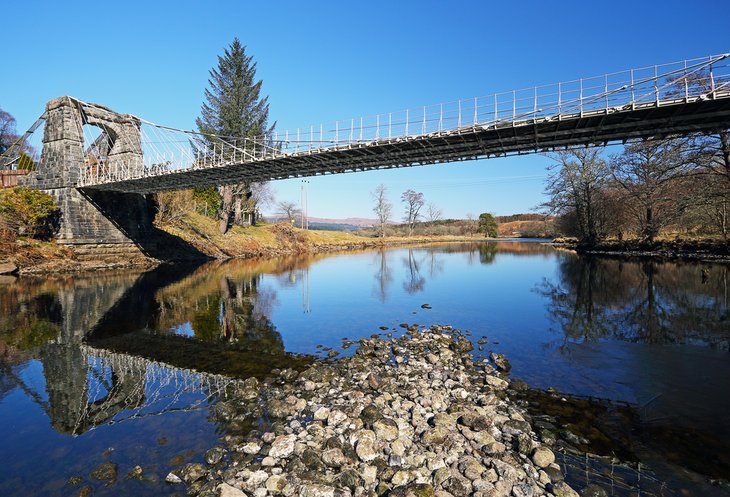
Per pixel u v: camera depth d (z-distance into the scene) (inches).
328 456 254.7
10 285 1037.2
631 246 1753.2
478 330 620.4
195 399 367.6
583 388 383.6
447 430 287.7
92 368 458.6
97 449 280.1
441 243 3833.7
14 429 311.6
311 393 367.6
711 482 238.1
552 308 780.6
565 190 2017.7
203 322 691.4
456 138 811.4
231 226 2432.3
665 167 1198.3
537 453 255.4
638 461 260.8
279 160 1056.8
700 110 611.2
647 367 436.8
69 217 1401.3
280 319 714.8
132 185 1433.3
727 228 1411.2
